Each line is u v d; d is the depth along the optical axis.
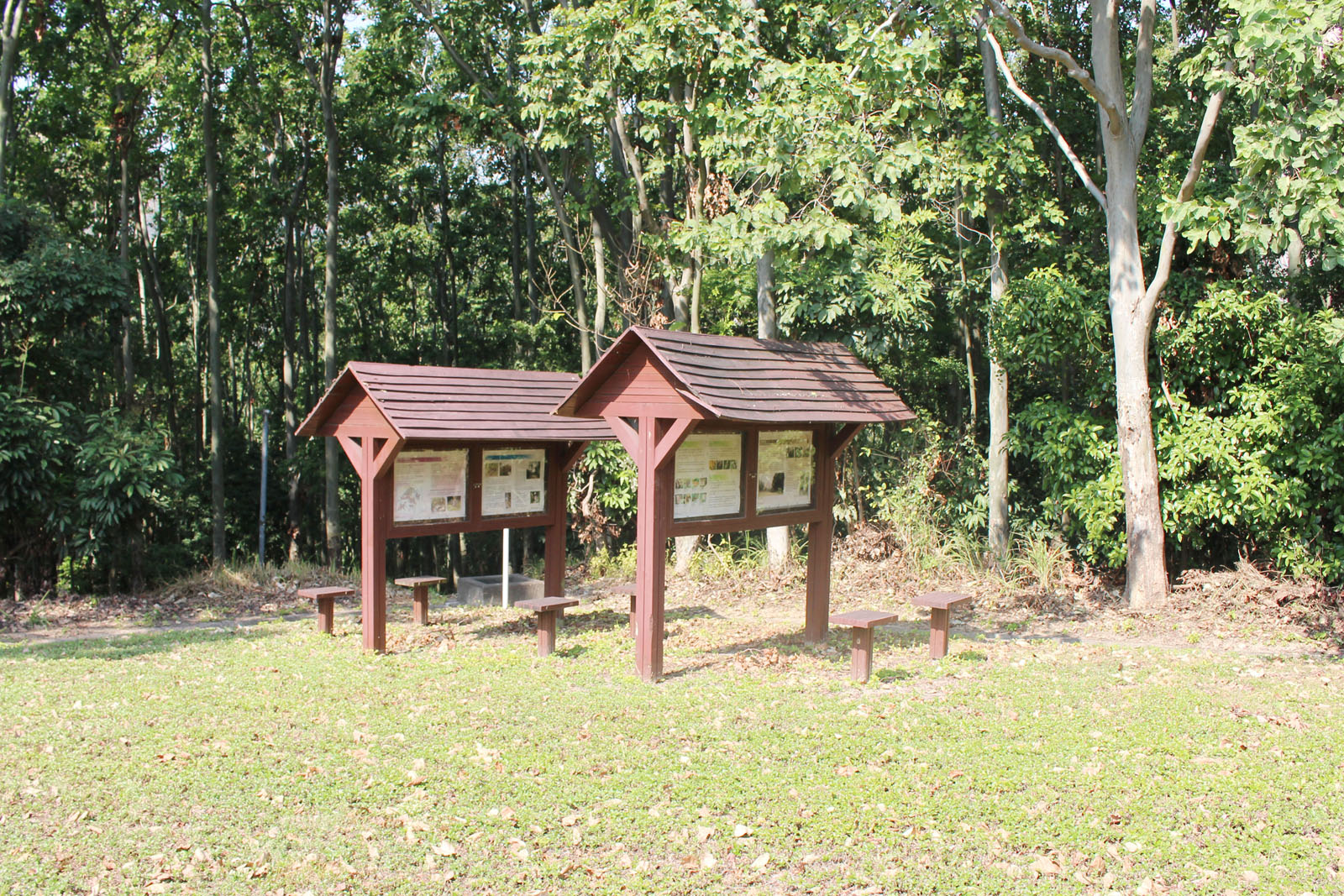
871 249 14.99
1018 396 17.80
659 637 8.90
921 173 14.38
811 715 7.56
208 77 18.75
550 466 12.32
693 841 5.34
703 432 9.28
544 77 15.40
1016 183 15.80
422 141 23.59
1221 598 12.34
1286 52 9.99
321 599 11.44
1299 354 12.38
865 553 15.80
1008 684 8.57
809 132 12.17
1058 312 13.85
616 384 8.99
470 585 14.04
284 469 24.62
